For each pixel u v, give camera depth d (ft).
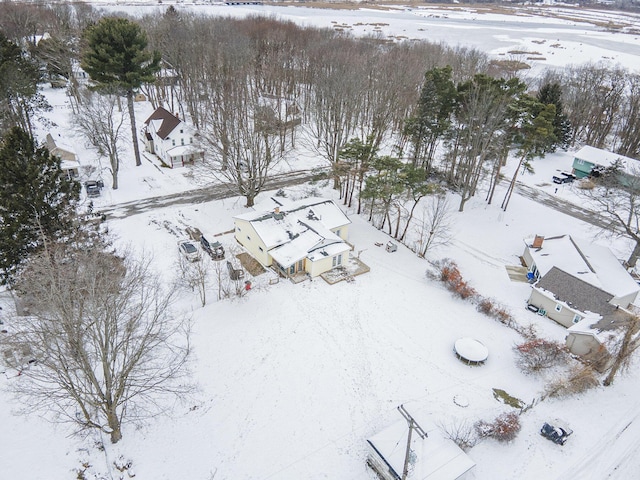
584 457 82.43
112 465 76.13
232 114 172.45
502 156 186.19
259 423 85.25
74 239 103.71
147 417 84.43
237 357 99.09
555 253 137.49
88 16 366.84
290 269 126.72
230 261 131.13
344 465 78.69
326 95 192.24
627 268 144.97
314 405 89.45
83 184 172.76
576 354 106.63
